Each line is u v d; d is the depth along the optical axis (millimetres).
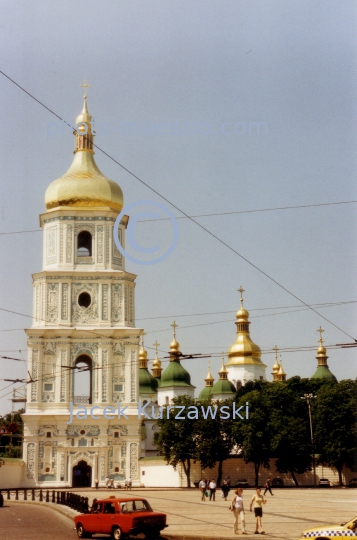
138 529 38500
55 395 104062
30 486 101188
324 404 105375
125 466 103562
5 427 127000
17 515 54562
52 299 106750
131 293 109062
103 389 104625
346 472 107375
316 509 56094
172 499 74500
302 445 103875
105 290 107250
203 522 46750
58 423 103188
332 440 104188
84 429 103625
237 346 145875
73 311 106625
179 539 38969
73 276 107125
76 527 40938
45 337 105688
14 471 100188
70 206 109188
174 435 103875
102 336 105875
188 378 138875
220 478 104750
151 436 133000
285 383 120000
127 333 106312
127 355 106125
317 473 108375
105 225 109000
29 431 102625
